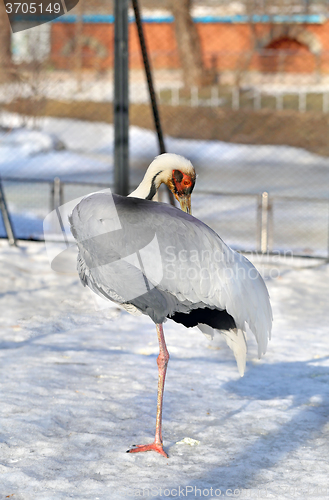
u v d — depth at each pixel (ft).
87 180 101.81
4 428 20.59
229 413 22.61
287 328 34.53
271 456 19.26
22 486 16.98
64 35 146.20
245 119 144.15
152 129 143.74
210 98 157.99
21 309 33.17
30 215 69.46
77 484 17.17
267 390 24.95
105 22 160.04
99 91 156.56
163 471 18.17
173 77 171.83
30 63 113.19
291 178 108.58
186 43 164.66
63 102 151.53
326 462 18.81
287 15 175.32
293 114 145.18
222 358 29.12
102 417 21.95
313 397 24.16
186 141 137.59
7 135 128.47
